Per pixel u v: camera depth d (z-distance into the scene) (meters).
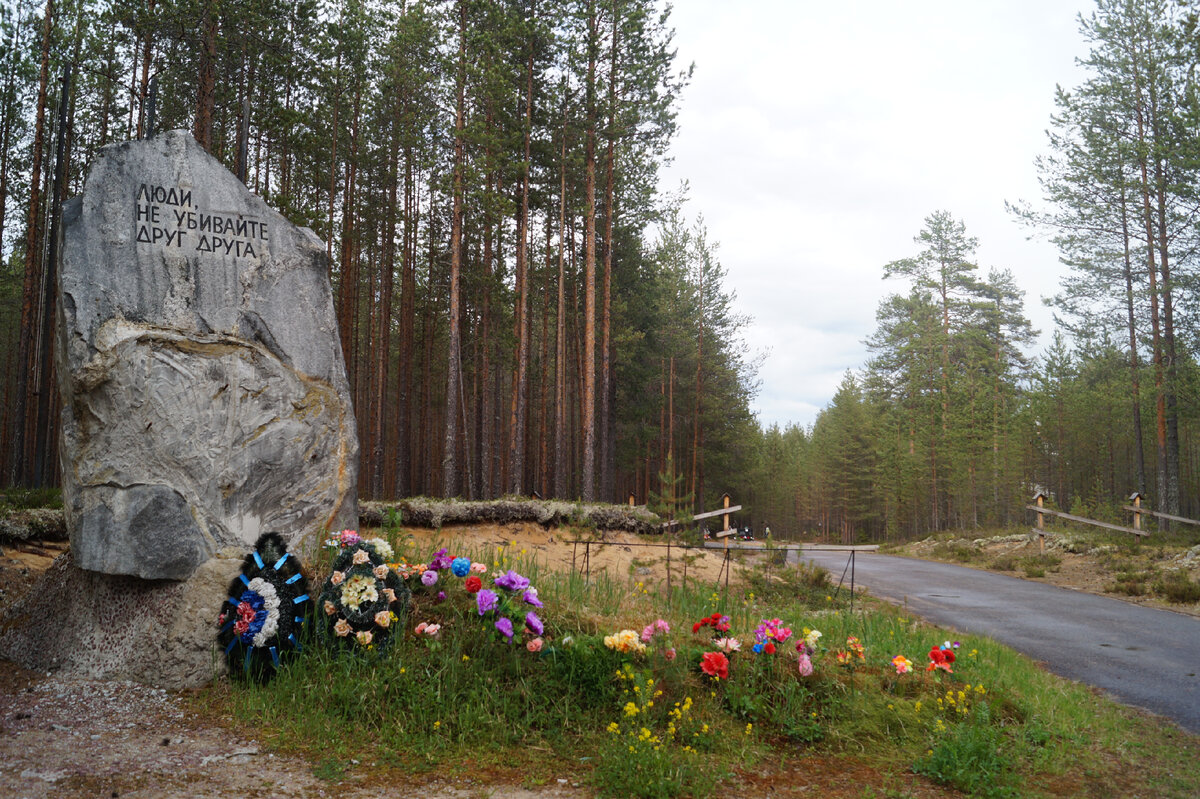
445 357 44.03
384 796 4.43
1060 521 33.66
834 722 6.23
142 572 6.70
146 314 7.14
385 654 6.46
